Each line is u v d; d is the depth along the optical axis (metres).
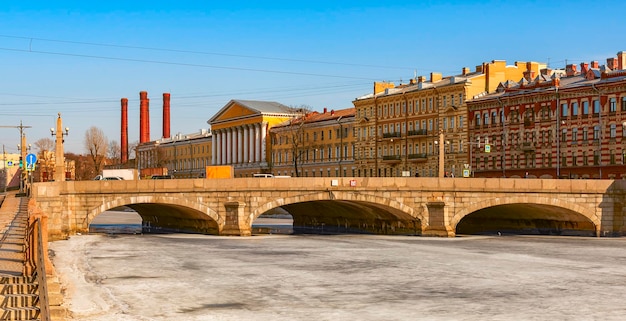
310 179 83.75
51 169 182.88
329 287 45.81
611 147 107.69
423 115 140.25
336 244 75.56
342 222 103.25
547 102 117.25
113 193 80.31
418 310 38.47
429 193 85.75
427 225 86.00
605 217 87.06
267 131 184.50
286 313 37.31
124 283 46.53
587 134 111.19
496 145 125.81
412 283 47.78
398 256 63.66
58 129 85.62
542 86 119.06
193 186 82.31
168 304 39.34
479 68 140.62
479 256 64.06
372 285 46.81
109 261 58.38
